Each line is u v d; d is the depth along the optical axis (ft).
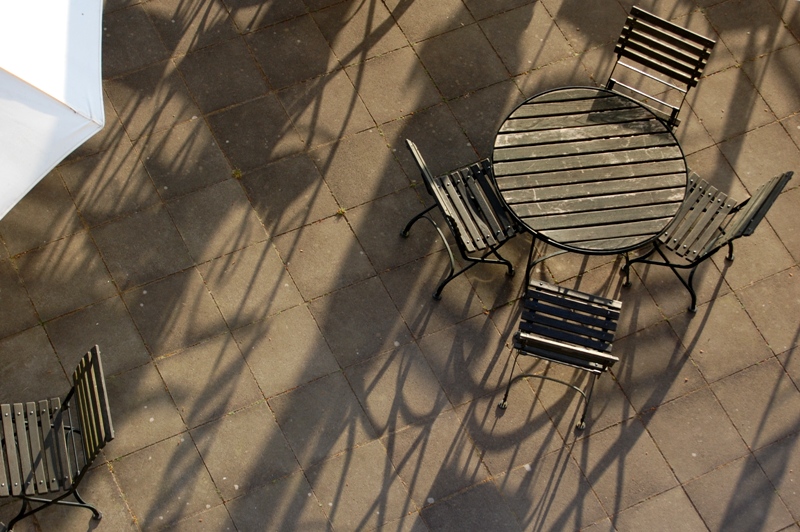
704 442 22.07
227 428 21.88
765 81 25.57
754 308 23.21
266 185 24.08
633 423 22.20
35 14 17.61
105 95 24.85
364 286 23.20
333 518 21.25
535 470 21.76
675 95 25.34
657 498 21.59
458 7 26.27
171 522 21.13
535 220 20.58
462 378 22.48
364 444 21.84
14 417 19.89
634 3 26.16
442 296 23.16
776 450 22.03
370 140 24.66
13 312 22.65
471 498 21.48
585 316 20.89
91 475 21.39
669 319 23.11
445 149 24.66
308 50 25.55
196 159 24.27
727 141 24.84
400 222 23.88
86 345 22.45
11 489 19.24
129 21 25.72
